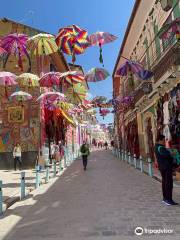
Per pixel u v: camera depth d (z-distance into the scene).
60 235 5.62
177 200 8.28
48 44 12.07
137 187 10.88
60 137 27.62
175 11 12.97
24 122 20.98
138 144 23.59
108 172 16.42
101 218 6.71
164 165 7.94
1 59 21.69
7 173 17.64
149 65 17.97
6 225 6.57
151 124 18.42
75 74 14.96
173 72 11.93
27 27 22.08
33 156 20.56
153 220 6.39
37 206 8.38
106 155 34.69
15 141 20.88
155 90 15.86
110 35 11.85
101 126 70.12
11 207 8.38
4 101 21.30
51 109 21.50
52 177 14.99
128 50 25.66
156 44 16.22
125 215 6.91
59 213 7.42
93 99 28.50
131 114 25.66
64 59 24.88
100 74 13.99
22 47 11.66
